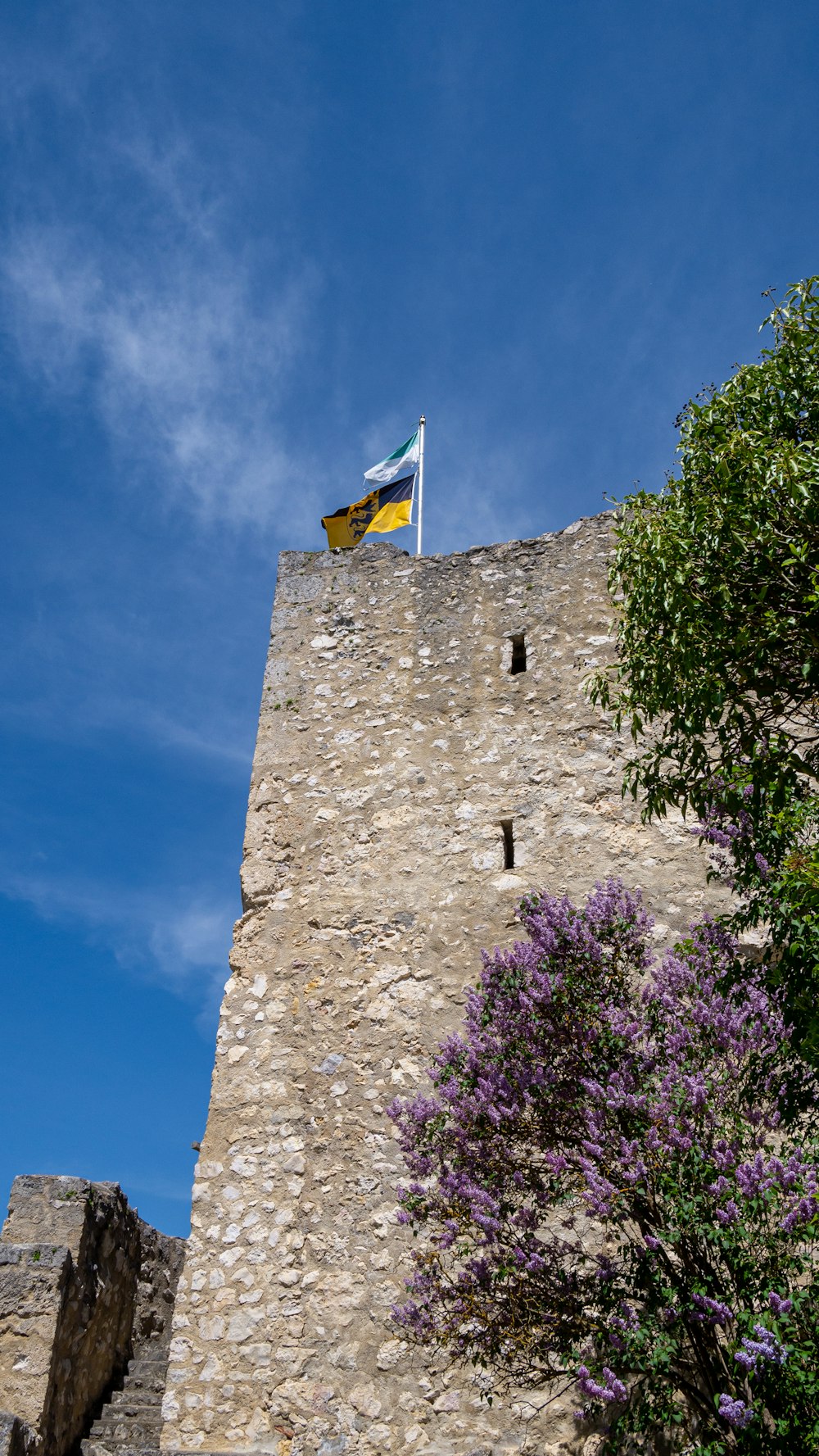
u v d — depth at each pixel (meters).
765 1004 6.78
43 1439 8.11
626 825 9.98
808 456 6.62
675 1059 6.88
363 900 10.30
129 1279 10.70
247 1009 10.06
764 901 6.79
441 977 9.71
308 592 12.36
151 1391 10.07
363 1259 8.69
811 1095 6.53
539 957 7.58
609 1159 6.63
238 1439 8.23
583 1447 7.52
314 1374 8.35
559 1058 7.14
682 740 7.41
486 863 10.16
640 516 7.59
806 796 6.86
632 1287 6.68
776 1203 6.04
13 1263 8.63
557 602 11.32
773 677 7.02
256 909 10.57
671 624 7.21
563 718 10.66
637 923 7.93
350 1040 9.65
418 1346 8.25
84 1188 9.44
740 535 6.84
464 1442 7.84
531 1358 7.12
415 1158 7.45
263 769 11.30
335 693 11.58
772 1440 5.64
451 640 11.51
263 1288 8.76
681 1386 6.32
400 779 10.85
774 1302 5.57
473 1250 7.36
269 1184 9.18
